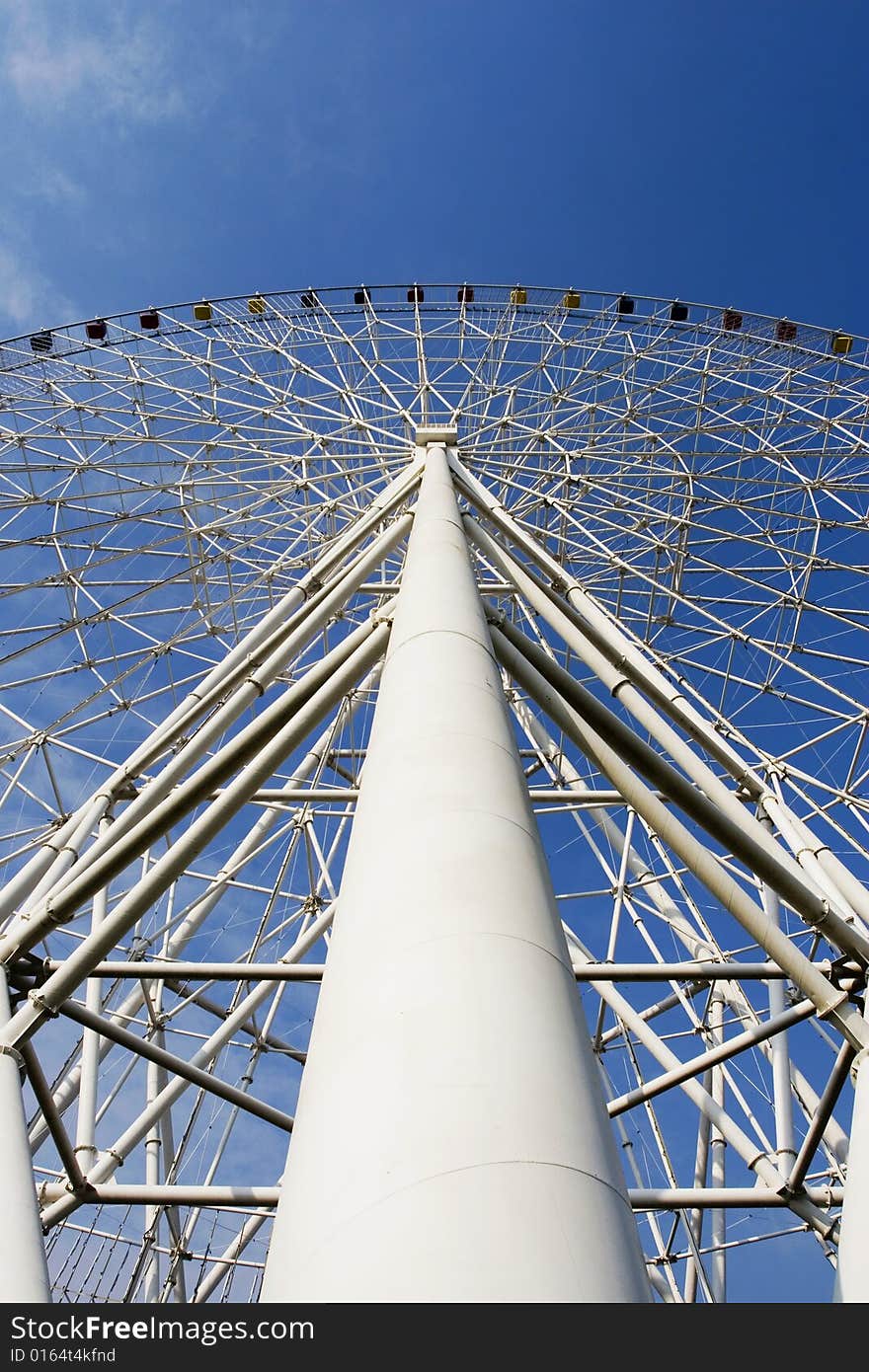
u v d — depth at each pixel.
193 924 22.94
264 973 13.98
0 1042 9.04
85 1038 18.00
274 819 25.14
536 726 26.34
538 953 5.52
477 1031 4.91
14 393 26.31
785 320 30.61
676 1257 21.03
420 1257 4.02
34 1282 6.99
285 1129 15.19
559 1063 4.89
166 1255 23.92
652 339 29.84
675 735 11.34
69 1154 13.23
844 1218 8.16
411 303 33.69
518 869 6.07
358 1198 4.33
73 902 10.20
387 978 5.32
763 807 17.94
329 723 25.83
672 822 8.91
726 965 13.76
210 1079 14.61
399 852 6.19
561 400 27.95
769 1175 15.19
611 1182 4.52
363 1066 4.91
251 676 12.91
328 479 24.19
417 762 6.99
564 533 24.25
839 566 23.06
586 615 14.15
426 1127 4.48
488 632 9.63
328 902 25.81
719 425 25.62
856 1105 8.65
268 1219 24.64
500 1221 4.11
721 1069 21.27
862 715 20.50
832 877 15.30
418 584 10.23
